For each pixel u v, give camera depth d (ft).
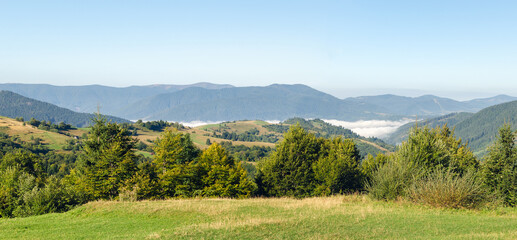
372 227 69.05
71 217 91.56
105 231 74.84
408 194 97.25
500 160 100.83
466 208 87.66
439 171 97.40
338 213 83.92
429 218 76.48
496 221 73.26
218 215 86.48
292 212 88.22
